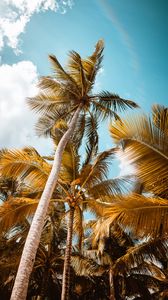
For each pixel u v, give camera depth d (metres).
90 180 10.62
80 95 11.56
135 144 5.89
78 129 12.11
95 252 13.93
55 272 15.23
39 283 15.88
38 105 11.91
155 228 5.45
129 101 11.64
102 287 16.55
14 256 12.73
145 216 5.50
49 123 12.12
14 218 9.02
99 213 10.20
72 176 10.67
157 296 16.78
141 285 15.59
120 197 5.79
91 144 12.10
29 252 6.27
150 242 9.99
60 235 15.05
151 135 5.82
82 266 13.69
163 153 5.65
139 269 15.41
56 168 8.52
